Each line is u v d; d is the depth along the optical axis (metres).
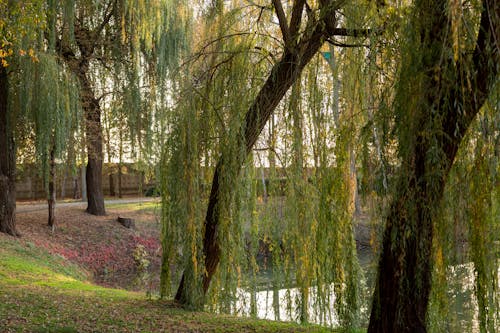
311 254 9.27
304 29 9.30
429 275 5.80
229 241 9.41
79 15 21.56
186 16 20.77
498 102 5.40
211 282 10.19
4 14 10.64
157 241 24.72
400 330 5.79
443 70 5.25
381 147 6.14
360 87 7.67
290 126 9.15
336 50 8.57
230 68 9.71
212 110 9.70
